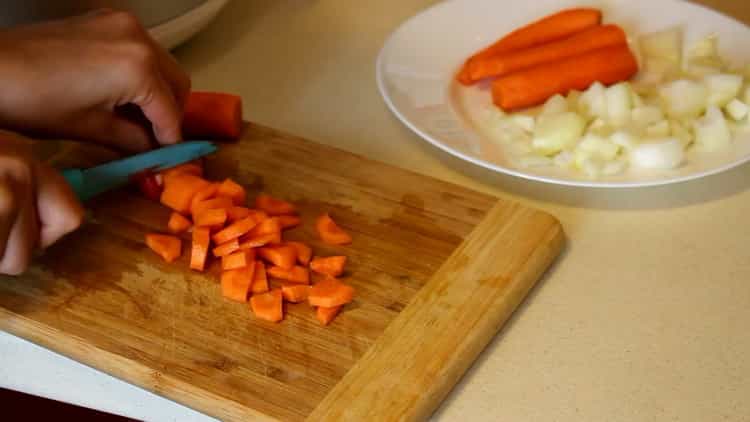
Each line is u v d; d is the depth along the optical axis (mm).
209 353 820
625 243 904
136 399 825
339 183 937
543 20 1079
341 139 1003
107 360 821
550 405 804
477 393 812
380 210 915
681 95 997
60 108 893
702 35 1071
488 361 830
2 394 1024
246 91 1052
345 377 804
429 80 1045
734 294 864
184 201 911
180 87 951
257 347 823
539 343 838
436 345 820
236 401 793
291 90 1055
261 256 883
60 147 977
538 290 873
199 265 871
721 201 937
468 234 893
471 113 1019
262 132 984
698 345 833
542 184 956
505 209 907
